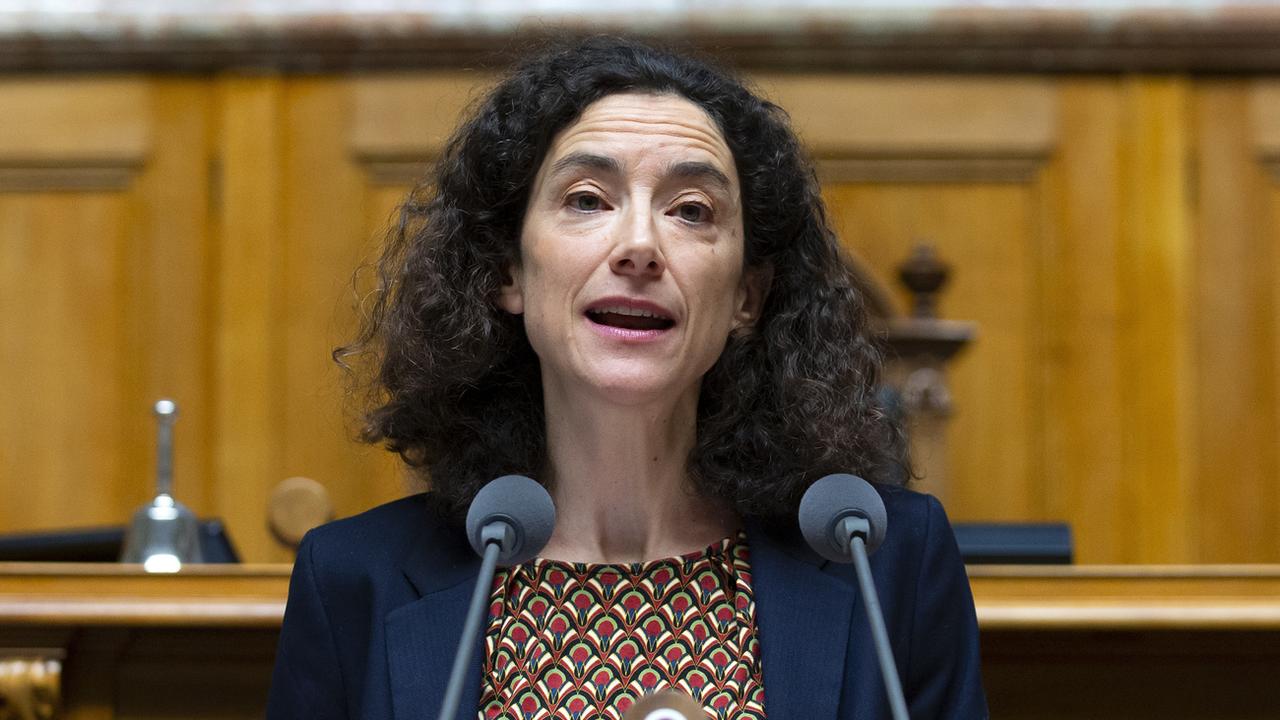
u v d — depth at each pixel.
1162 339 14.58
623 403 6.59
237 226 14.86
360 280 13.52
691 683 6.50
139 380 14.69
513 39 14.31
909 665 6.71
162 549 9.02
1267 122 14.80
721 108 7.08
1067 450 14.45
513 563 5.91
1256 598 7.55
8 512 14.54
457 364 7.05
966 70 14.86
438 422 7.20
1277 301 14.62
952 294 14.67
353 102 14.94
